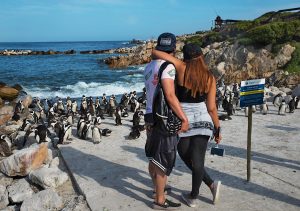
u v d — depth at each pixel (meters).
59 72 60.88
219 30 60.50
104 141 10.63
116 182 7.17
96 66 72.25
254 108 15.09
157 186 5.70
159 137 5.32
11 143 13.36
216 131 5.68
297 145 9.62
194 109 5.36
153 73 5.23
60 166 8.68
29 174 7.88
